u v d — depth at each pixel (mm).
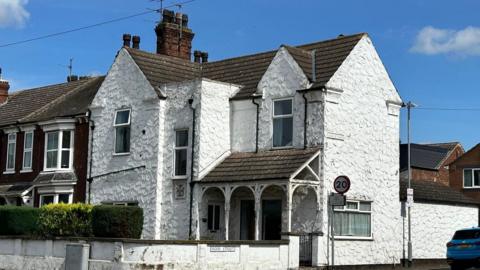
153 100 30453
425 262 30656
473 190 58000
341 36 29172
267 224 27828
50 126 35906
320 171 26125
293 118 27453
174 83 30141
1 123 39875
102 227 23375
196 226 28125
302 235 25969
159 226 29625
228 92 29875
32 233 26141
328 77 26859
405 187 31812
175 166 29641
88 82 40812
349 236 26906
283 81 28047
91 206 24828
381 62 29266
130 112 31625
